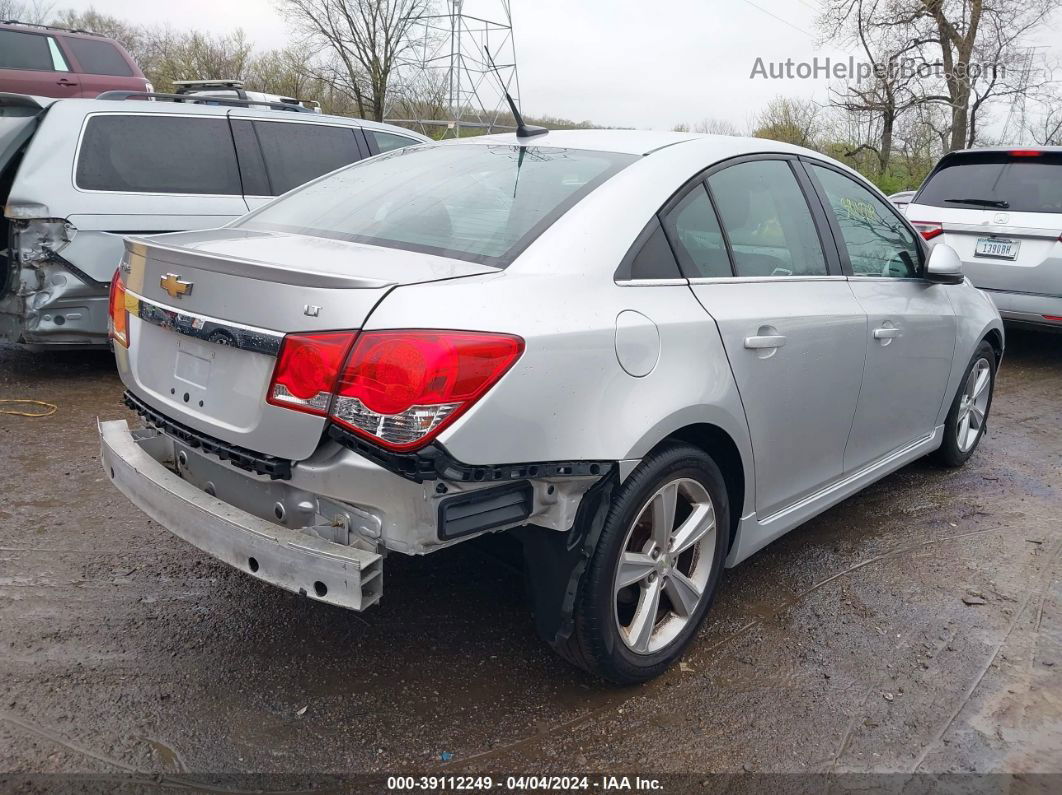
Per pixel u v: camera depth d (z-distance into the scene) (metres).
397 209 2.88
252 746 2.45
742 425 2.90
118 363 2.95
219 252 2.55
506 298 2.27
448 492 2.17
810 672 2.96
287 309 2.23
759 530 3.22
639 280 2.62
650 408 2.50
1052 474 5.09
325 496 2.24
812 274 3.40
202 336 2.42
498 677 2.83
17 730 2.44
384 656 2.91
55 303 5.48
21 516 3.78
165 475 2.60
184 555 3.53
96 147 5.62
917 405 4.21
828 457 3.53
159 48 27.09
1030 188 7.41
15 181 5.35
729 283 2.94
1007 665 3.07
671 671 2.92
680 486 2.77
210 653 2.87
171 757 2.39
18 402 5.35
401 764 2.42
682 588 2.87
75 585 3.24
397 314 2.12
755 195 3.22
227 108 6.21
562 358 2.29
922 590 3.59
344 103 24.20
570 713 2.67
